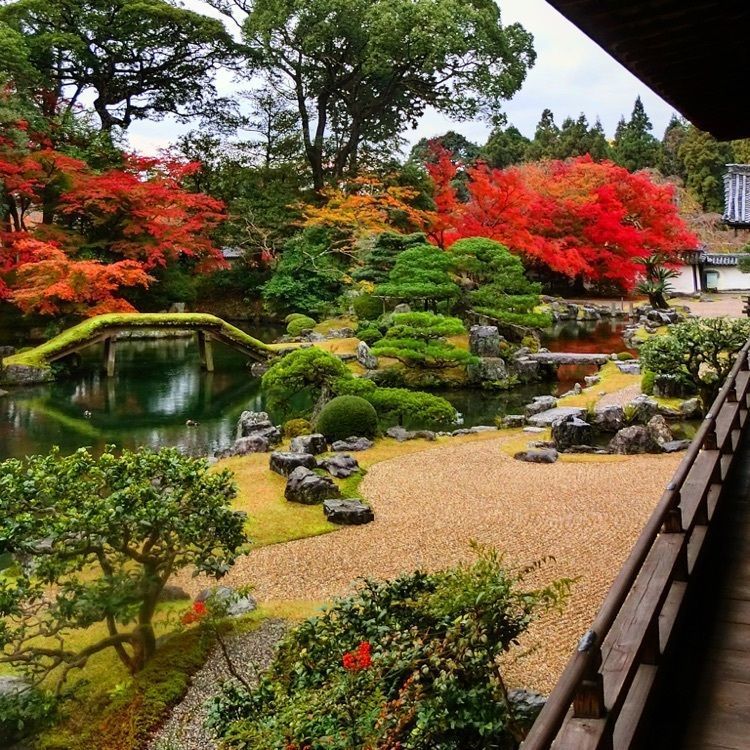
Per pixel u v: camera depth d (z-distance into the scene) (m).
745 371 7.14
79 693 4.83
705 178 42.34
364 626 3.64
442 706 2.96
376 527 8.20
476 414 15.66
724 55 4.08
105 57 29.00
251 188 31.80
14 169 20.83
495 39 28.00
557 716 1.65
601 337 24.53
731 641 3.50
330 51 28.75
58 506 4.58
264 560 7.28
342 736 2.85
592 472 10.22
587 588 6.26
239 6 30.38
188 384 19.11
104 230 25.48
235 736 3.20
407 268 18.47
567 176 30.78
